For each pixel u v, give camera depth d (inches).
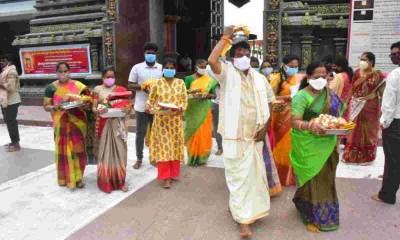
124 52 418.9
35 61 494.0
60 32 469.1
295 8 332.5
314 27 328.5
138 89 212.8
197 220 146.0
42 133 324.5
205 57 697.0
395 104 148.0
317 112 134.7
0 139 306.2
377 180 188.1
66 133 178.2
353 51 315.9
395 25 298.2
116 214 152.1
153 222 144.6
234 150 132.3
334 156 135.0
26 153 255.9
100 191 179.9
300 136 133.6
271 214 150.7
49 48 476.1
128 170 211.9
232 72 134.3
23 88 502.6
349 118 214.7
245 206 132.4
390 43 302.2
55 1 496.4
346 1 334.6
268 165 163.5
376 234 132.1
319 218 134.6
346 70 219.0
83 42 452.4
